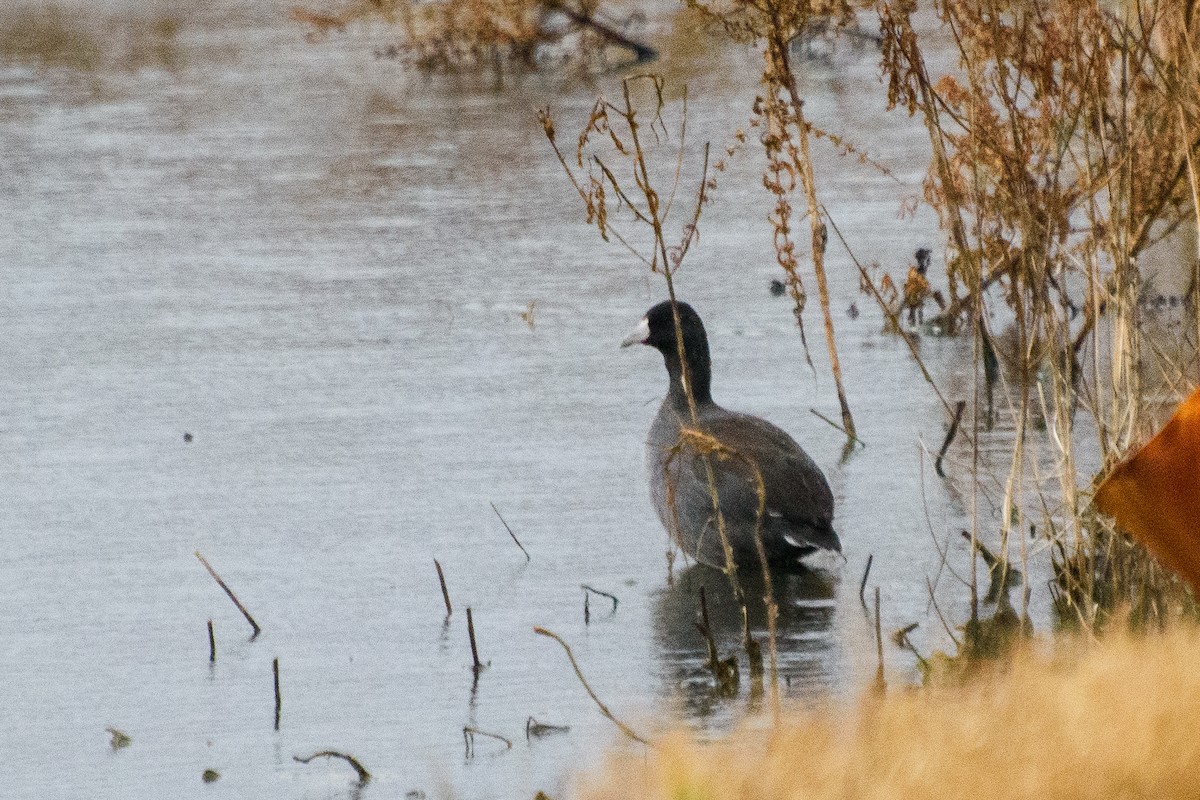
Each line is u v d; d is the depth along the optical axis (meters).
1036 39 11.46
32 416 16.47
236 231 24.84
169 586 12.42
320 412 16.47
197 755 9.84
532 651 11.15
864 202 25.14
